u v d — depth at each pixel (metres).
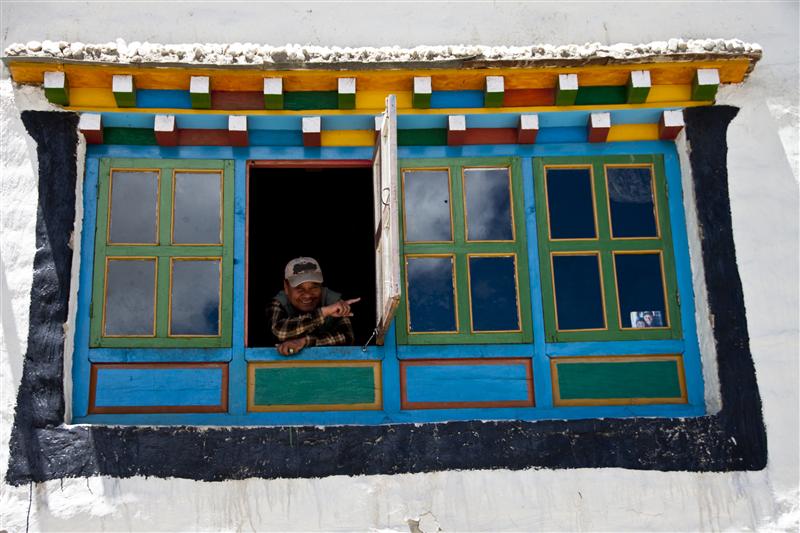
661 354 6.50
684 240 6.70
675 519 6.00
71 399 6.23
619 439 6.09
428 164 6.77
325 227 10.09
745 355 6.32
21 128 6.54
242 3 6.89
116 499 5.88
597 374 6.45
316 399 6.34
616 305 6.55
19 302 6.24
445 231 6.69
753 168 6.70
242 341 6.40
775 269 6.50
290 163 6.77
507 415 6.34
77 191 6.50
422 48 6.51
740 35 6.95
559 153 6.82
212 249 6.57
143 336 6.38
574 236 6.68
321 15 6.88
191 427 6.01
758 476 6.10
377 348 6.43
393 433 6.05
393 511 5.94
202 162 6.71
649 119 6.85
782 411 6.22
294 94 6.64
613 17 6.96
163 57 6.42
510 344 6.46
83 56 6.41
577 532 5.95
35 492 5.88
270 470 5.96
